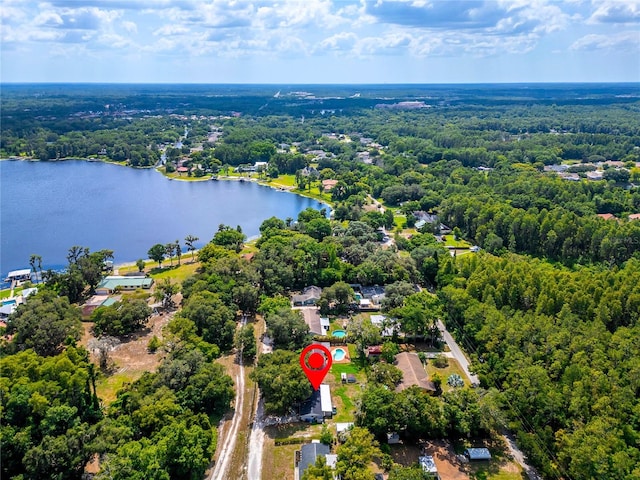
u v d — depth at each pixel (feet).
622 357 347.36
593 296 430.20
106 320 430.61
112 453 265.34
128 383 354.13
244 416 334.03
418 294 454.81
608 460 260.62
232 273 526.16
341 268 554.46
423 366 380.58
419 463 286.66
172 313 487.20
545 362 357.20
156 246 616.80
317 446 295.28
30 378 311.47
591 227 633.61
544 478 282.56
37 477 259.80
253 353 404.16
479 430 319.06
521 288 446.60
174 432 274.57
